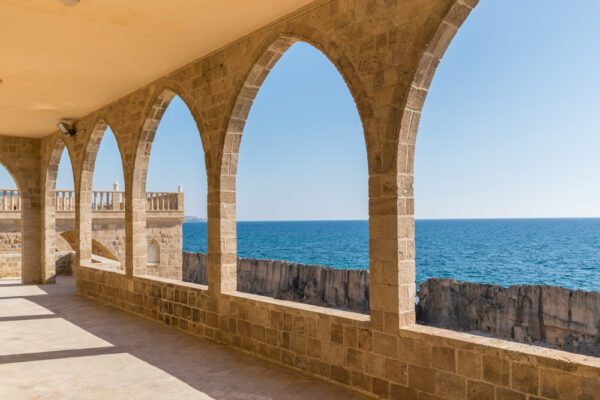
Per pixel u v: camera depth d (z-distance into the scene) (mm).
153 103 9656
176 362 6742
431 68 5031
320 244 91000
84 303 11711
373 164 5379
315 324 6078
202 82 8281
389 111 5191
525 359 4105
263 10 6312
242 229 155750
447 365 4660
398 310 5102
